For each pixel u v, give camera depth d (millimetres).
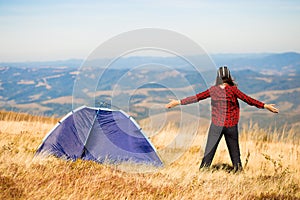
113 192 5809
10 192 5422
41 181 5891
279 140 10664
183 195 5969
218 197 5984
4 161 6688
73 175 6324
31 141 9141
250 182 6805
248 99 7316
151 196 5805
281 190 6426
